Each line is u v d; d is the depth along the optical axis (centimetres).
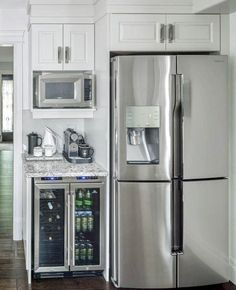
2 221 632
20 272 446
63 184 416
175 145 396
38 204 416
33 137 518
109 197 422
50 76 455
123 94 393
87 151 477
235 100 416
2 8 515
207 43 421
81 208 431
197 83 396
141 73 392
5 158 1286
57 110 467
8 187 873
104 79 424
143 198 397
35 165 456
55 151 519
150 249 401
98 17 446
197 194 401
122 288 408
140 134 402
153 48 416
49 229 431
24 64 533
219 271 413
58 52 466
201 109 398
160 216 398
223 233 412
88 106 466
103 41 427
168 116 394
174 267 402
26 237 441
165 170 396
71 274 434
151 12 414
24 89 534
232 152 423
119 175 397
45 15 462
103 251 427
